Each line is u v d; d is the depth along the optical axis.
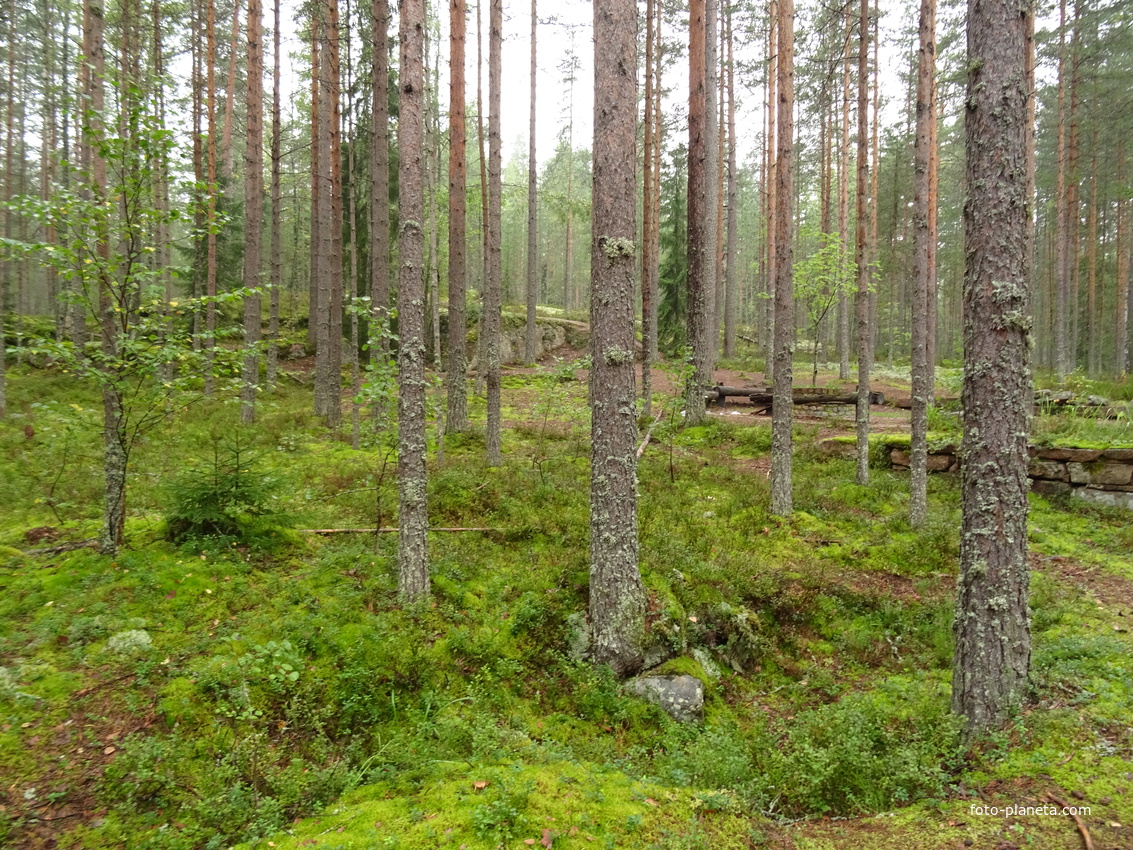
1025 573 4.76
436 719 4.98
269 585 6.03
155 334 6.60
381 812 3.78
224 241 24.16
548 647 6.15
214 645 5.11
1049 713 4.57
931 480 11.45
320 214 16.23
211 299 6.16
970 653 4.79
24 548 6.47
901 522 9.34
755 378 23.02
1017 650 4.72
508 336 27.56
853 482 11.29
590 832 3.62
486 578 6.89
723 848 3.64
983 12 4.68
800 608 7.30
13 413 13.45
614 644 5.90
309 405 17.89
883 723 5.09
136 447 10.86
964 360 4.93
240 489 6.54
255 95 15.36
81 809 3.76
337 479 9.70
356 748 4.63
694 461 12.41
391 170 22.47
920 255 9.20
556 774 4.25
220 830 3.71
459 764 4.33
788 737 5.29
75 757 4.04
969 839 3.65
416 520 6.15
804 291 17.73
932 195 15.20
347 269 23.30
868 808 4.24
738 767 4.69
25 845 3.50
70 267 5.57
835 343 37.81
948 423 11.62
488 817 3.60
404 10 6.07
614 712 5.50
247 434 12.48
